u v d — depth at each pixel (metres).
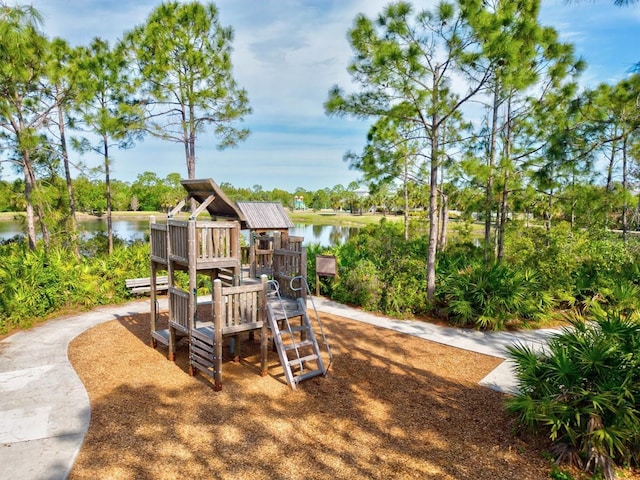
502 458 4.25
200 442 4.55
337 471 4.06
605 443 4.07
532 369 4.70
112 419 5.02
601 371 4.39
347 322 9.43
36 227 16.44
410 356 7.27
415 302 9.92
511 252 13.28
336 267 11.55
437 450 4.41
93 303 10.54
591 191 9.31
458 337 8.34
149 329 8.77
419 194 23.28
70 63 12.95
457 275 10.00
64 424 4.89
